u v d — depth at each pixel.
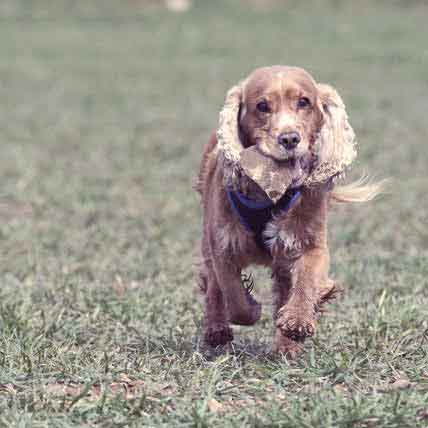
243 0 66.81
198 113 31.78
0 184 20.16
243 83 8.94
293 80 8.61
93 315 10.42
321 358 8.65
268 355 9.09
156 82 39.91
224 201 8.88
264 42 51.97
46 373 8.35
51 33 56.31
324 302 9.21
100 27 58.84
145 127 29.02
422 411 7.40
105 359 8.62
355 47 49.16
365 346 9.05
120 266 13.27
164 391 8.02
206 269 9.77
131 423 7.23
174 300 11.25
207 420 7.13
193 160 23.14
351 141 8.77
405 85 37.72
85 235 15.42
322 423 7.05
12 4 65.06
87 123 29.81
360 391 7.89
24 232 15.42
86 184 20.14
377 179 20.31
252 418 7.21
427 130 27.30
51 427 7.16
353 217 16.80
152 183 20.27
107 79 40.97
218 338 9.48
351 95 34.97
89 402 7.67
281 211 8.70
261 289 12.28
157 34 56.06
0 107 33.16
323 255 8.93
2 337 9.30
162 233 15.48
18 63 45.50
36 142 26.16
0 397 7.78
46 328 9.81
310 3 65.69
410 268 12.66
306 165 8.67
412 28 56.00
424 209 17.38
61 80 40.66
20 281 12.42
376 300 11.03
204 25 59.31
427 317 10.01
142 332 9.94
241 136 8.89
